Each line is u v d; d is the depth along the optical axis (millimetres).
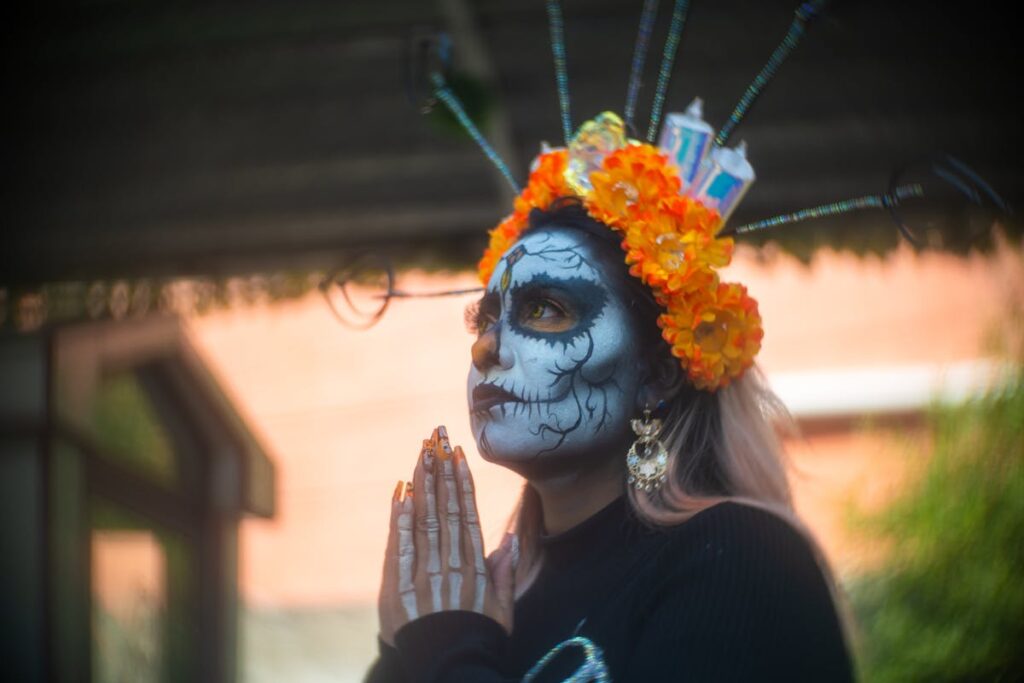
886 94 5059
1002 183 5297
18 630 4645
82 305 5922
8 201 5699
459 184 5617
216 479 6254
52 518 4715
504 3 4711
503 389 2227
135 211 5758
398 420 11055
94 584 5266
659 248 2273
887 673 6266
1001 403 6559
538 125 5375
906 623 6336
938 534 6398
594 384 2227
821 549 2285
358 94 5230
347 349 11172
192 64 5086
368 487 10992
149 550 5797
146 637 5711
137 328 5500
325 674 10727
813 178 5398
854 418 9336
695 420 2342
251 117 5363
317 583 10914
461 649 2131
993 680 6176
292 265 5934
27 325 5898
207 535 6230
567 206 2383
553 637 2191
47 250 5859
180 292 5941
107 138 5453
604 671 2086
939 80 4969
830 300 10438
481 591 2207
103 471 5332
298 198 5719
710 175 2477
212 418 6129
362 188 5656
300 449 11086
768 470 2367
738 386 2398
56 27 4879
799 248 5469
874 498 6730
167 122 5383
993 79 4945
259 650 10773
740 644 2002
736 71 5023
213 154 5523
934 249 5367
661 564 2135
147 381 5844
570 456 2230
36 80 5152
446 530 2229
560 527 2324
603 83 5152
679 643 2014
